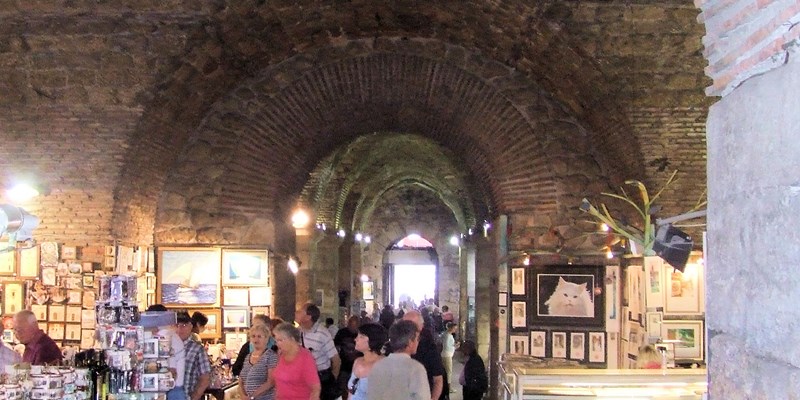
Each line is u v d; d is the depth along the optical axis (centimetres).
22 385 595
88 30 951
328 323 1433
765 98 214
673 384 563
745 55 231
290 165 1340
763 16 224
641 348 811
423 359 693
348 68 1250
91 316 1055
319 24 1120
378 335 654
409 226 3169
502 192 1259
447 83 1258
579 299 1182
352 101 1313
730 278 238
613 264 1167
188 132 1199
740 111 231
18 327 744
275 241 1293
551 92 1182
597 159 1205
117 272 1070
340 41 1215
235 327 1220
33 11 911
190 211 1229
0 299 1055
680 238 648
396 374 561
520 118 1213
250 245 1243
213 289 1222
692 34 883
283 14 1037
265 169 1269
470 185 1936
